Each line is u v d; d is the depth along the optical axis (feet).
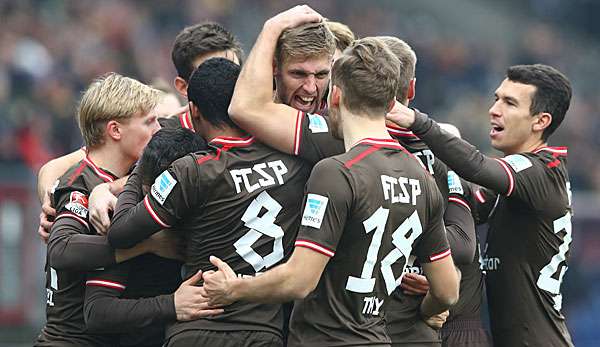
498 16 210.59
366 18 189.37
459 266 39.70
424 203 35.29
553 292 42.86
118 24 150.30
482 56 186.91
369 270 34.50
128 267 37.24
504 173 39.96
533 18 212.02
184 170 35.35
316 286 34.83
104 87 39.70
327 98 39.58
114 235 35.83
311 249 33.55
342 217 33.81
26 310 80.02
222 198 35.73
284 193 36.45
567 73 192.24
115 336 39.24
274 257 36.22
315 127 37.04
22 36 134.31
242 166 36.17
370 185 34.17
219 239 35.91
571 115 171.32
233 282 34.58
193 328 35.70
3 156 98.32
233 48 47.21
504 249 42.78
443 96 168.25
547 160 41.78
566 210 42.42
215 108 36.70
